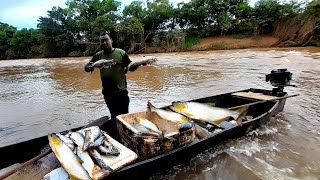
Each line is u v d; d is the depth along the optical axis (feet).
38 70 78.48
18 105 31.22
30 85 47.16
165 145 12.87
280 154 14.99
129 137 13.73
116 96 17.43
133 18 147.33
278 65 54.29
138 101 29.35
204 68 57.36
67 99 32.71
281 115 21.26
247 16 145.89
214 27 152.25
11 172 11.50
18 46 187.11
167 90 35.01
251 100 21.44
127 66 16.75
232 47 132.98
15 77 62.03
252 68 52.37
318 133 17.69
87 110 26.76
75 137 12.39
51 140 11.85
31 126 22.75
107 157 11.48
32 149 14.28
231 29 148.36
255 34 137.49
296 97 26.94
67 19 165.99
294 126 18.97
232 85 36.19
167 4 160.15
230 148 15.80
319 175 12.76
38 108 28.94
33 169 13.30
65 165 10.84
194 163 14.10
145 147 12.53
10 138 20.10
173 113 15.56
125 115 15.23
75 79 51.47
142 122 14.55
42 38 167.63
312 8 115.44
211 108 17.12
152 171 12.23
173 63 73.61
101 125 15.53
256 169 13.53
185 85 38.11
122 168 11.10
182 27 161.68
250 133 17.31
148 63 16.10
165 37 151.33
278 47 119.44
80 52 161.27
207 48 139.33
